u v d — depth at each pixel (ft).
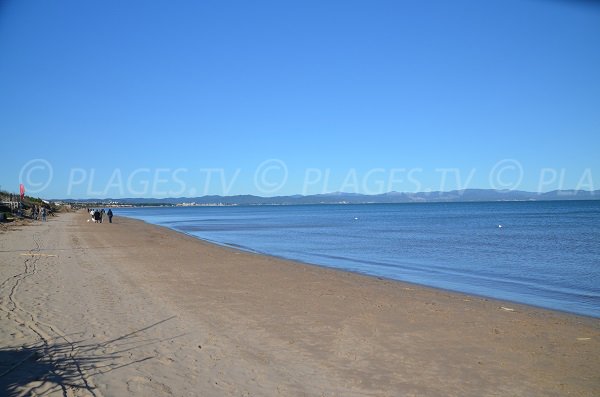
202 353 24.32
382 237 127.75
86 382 19.71
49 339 25.44
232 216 352.69
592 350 26.30
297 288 44.98
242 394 19.29
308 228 176.14
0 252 69.26
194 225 201.77
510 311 36.45
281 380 20.98
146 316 31.63
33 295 36.94
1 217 153.79
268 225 200.85
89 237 107.96
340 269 64.85
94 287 41.98
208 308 34.83
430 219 247.09
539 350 26.17
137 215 386.32
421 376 21.90
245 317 32.35
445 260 76.18
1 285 40.57
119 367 21.75
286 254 85.56
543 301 43.70
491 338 28.40
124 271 53.52
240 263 64.13
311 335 28.22
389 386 20.63
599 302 43.24
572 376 22.18
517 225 176.35
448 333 29.35
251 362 23.20
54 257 64.85
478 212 353.72
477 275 60.23
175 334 27.55
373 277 55.42
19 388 18.78
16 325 27.86
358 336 28.22
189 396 18.84
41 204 300.40
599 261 73.61
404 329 30.09
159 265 60.34
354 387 20.44
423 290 45.68
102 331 27.53
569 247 94.58
